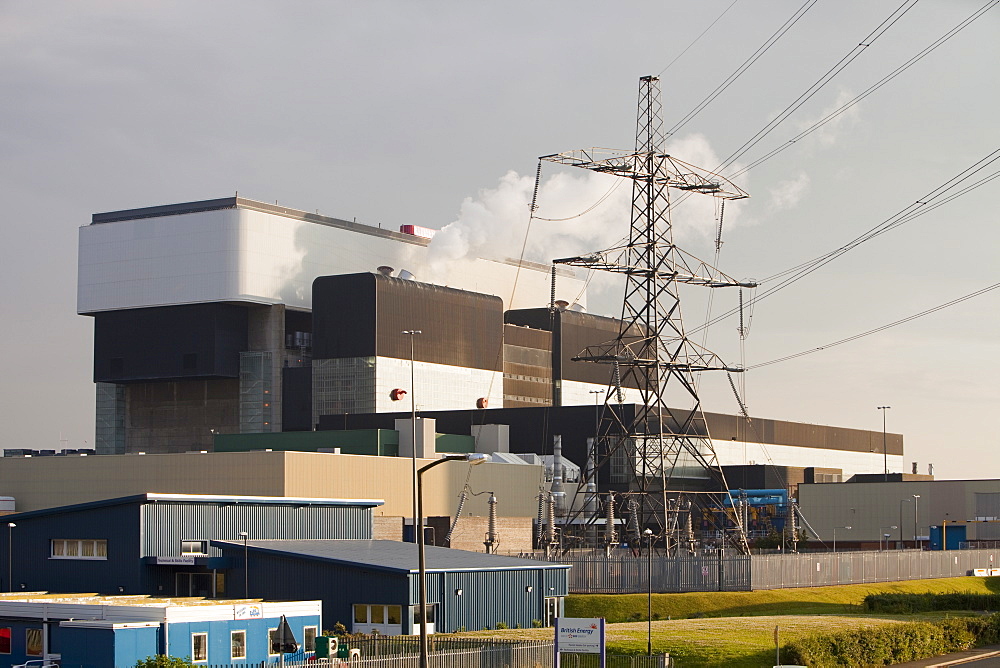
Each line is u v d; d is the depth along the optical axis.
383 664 57.78
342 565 74.00
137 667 53.03
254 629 60.84
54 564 78.31
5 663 62.03
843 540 189.38
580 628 56.66
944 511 182.88
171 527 77.44
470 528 139.62
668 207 129.62
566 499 168.88
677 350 128.88
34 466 133.62
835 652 70.75
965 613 95.38
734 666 68.06
